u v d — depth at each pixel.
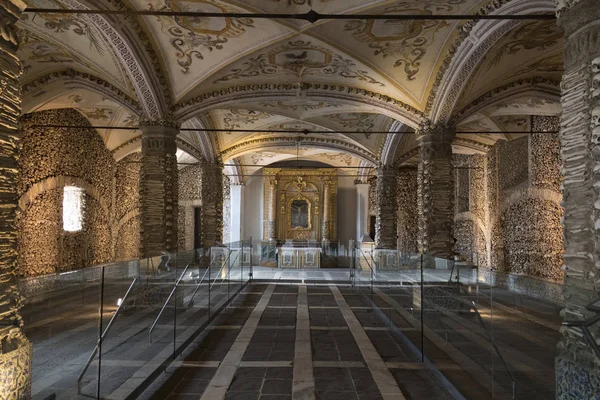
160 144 8.40
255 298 10.35
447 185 8.81
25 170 9.91
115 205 14.53
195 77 8.35
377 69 8.45
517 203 12.84
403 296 6.39
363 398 4.23
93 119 12.44
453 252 8.84
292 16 4.99
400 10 6.57
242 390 4.43
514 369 3.06
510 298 3.18
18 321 2.94
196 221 19.97
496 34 6.67
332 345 6.16
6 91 2.96
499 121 12.42
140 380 4.34
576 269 3.16
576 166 3.18
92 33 7.16
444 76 8.09
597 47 3.02
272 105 11.27
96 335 3.49
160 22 7.13
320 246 18.86
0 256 2.86
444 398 4.26
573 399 2.78
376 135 14.24
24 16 6.70
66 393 3.32
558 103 9.95
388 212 14.65
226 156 14.90
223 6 6.44
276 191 20.28
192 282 6.32
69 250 11.68
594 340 2.62
